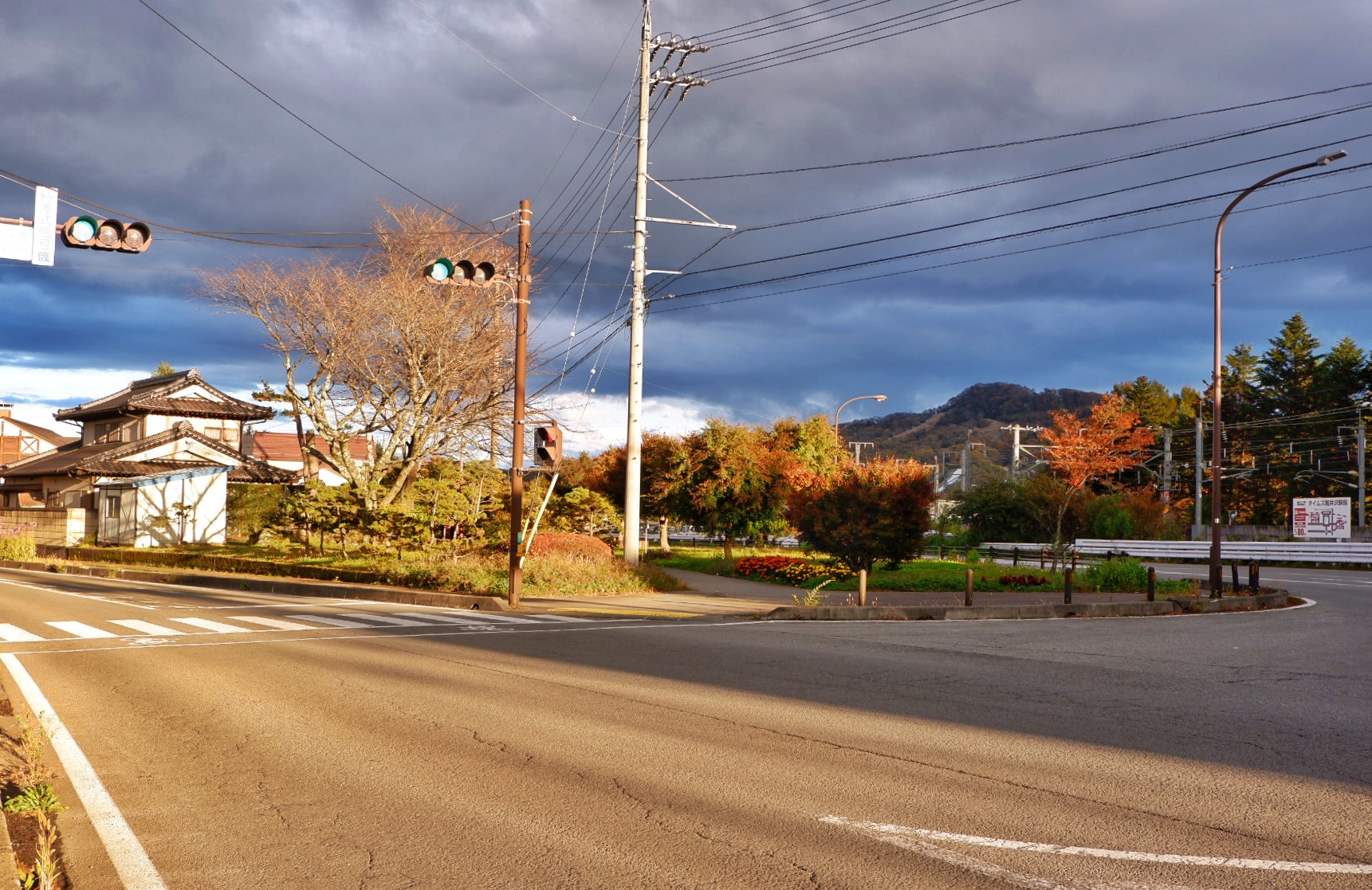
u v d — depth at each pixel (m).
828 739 7.09
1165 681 9.98
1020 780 5.95
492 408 35.25
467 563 23.12
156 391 43.50
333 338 32.78
